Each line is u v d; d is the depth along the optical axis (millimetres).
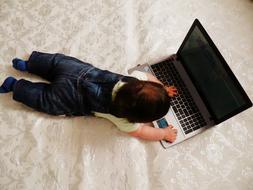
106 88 832
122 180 833
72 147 876
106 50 1053
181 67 1005
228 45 1124
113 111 821
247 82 1049
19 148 855
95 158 862
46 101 880
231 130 940
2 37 1040
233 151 904
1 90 926
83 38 1069
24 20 1082
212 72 873
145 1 1174
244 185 853
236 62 1087
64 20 1100
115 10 1138
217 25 1168
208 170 868
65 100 876
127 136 900
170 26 1133
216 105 891
